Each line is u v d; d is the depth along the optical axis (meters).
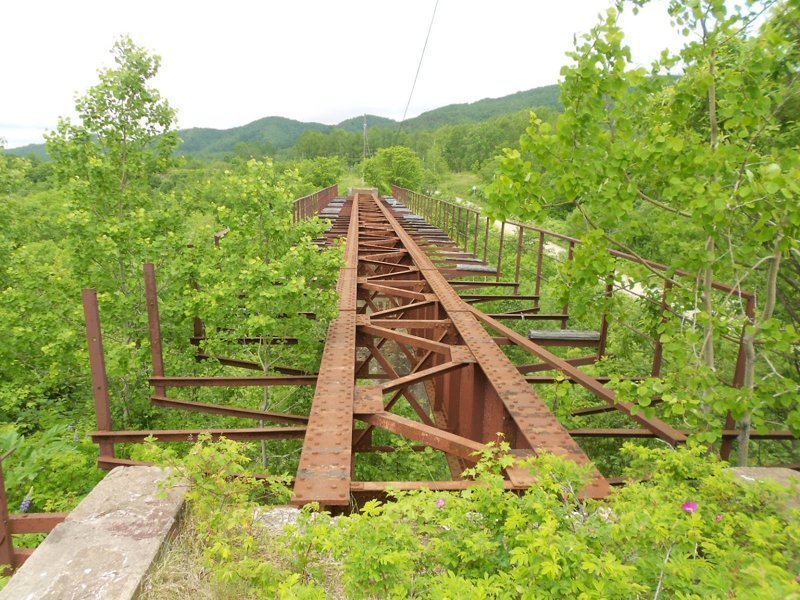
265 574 2.28
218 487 2.81
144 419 7.95
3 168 12.66
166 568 2.47
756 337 4.14
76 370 8.95
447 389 7.24
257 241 6.91
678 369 4.21
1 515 3.39
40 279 8.62
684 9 3.64
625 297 6.49
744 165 3.63
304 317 6.73
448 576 2.03
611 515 2.49
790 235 3.55
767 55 3.51
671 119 4.01
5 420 8.84
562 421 6.88
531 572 1.87
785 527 2.28
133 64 9.24
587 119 3.80
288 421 5.64
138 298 7.68
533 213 3.97
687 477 2.84
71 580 2.31
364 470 7.16
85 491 6.34
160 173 10.11
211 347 6.81
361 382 12.55
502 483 2.44
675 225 4.30
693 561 1.90
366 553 2.04
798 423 3.66
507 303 13.95
